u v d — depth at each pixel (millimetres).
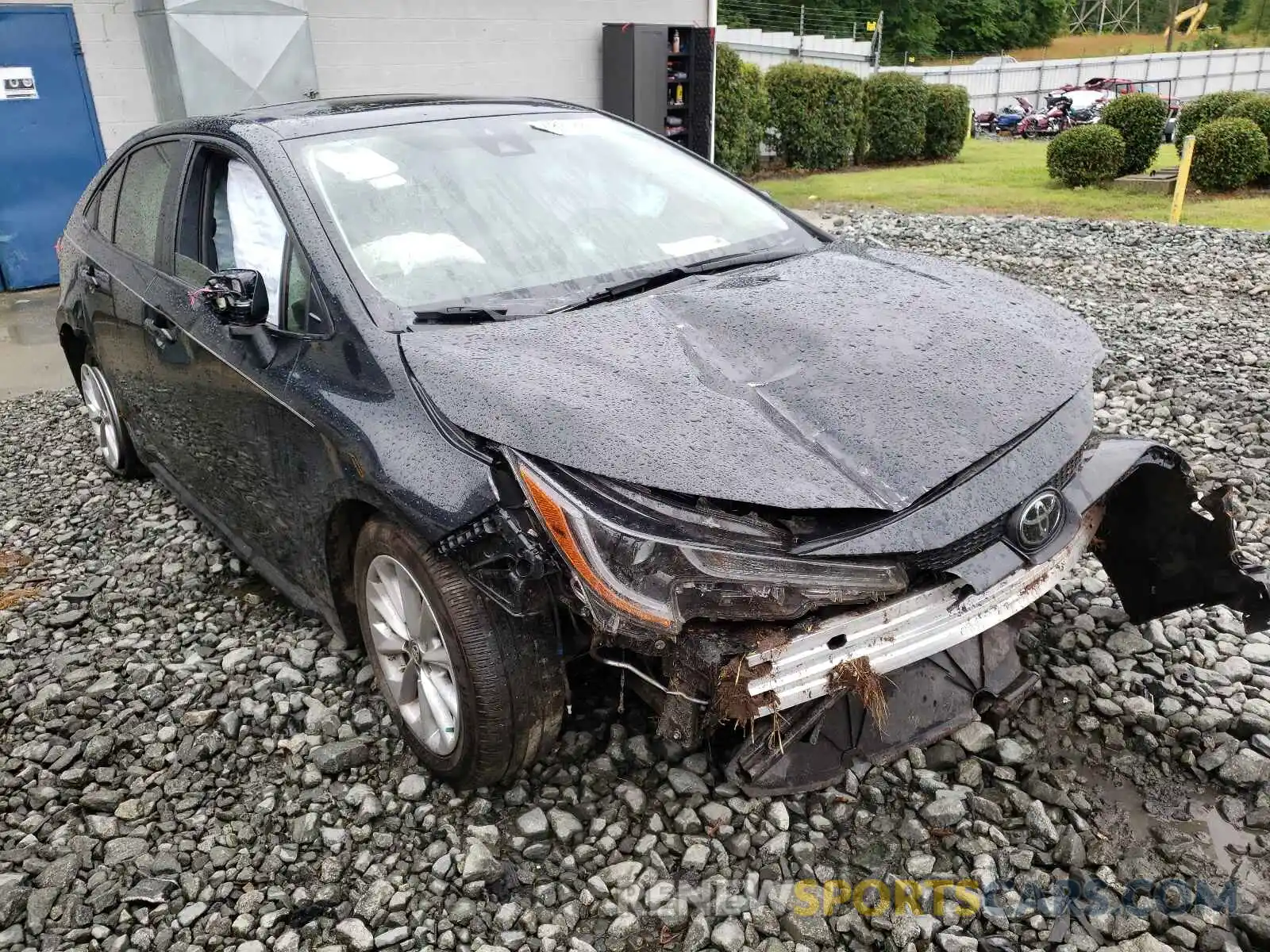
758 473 2246
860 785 2705
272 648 3523
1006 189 16609
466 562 2375
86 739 3098
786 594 2217
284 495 3094
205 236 3598
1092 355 2887
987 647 2961
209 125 3668
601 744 2900
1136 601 3285
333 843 2617
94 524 4688
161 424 4082
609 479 2230
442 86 11430
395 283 2889
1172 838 2537
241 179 3357
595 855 2543
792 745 2637
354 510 2816
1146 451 2857
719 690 2219
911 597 2359
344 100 3826
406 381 2576
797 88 20094
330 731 3031
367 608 2900
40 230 9430
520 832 2613
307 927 2381
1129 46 79875
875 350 2682
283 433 2957
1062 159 16312
